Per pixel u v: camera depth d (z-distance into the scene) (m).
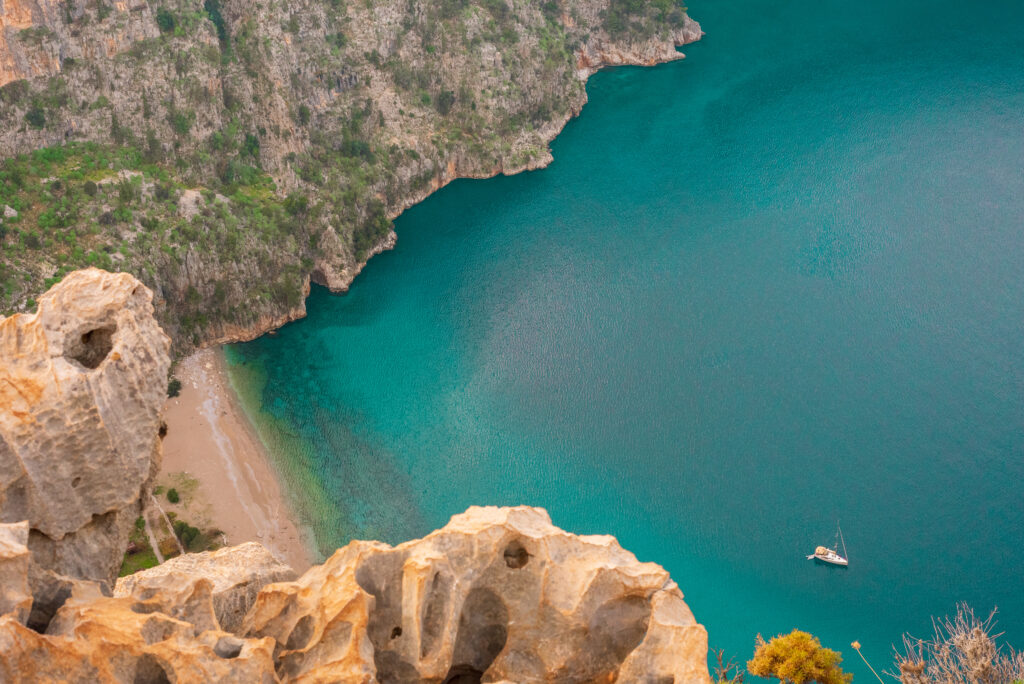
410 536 137.38
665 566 137.88
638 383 166.38
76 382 40.72
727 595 133.88
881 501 148.12
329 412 155.12
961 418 161.88
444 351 168.38
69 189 158.38
